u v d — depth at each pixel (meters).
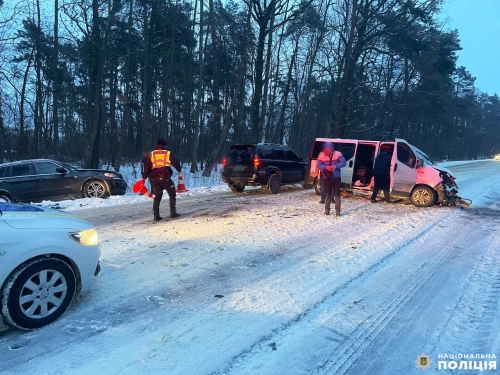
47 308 3.63
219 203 11.22
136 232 7.37
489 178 22.33
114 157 27.91
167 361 3.05
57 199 11.77
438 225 8.66
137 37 25.48
